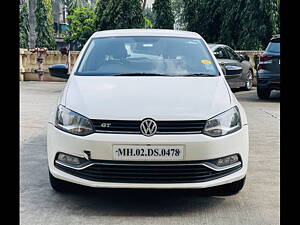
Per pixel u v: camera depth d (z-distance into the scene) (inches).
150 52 211.9
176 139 153.7
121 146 153.6
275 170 218.8
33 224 150.9
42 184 193.9
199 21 850.8
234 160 163.0
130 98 165.0
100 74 195.3
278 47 443.8
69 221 153.5
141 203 171.0
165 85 178.5
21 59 721.6
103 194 180.2
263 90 471.5
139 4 869.8
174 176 155.6
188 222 153.4
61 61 732.7
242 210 165.8
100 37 225.1
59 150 161.9
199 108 161.5
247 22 750.5
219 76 197.9
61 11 2064.5
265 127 327.0
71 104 166.7
